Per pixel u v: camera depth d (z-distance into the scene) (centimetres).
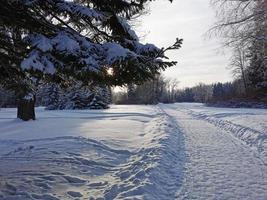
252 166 830
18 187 646
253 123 1695
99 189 651
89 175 761
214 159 920
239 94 5838
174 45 618
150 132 1505
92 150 1039
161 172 736
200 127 1903
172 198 579
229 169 796
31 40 521
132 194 588
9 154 988
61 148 1072
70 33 568
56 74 584
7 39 567
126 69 581
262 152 1024
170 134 1416
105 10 640
